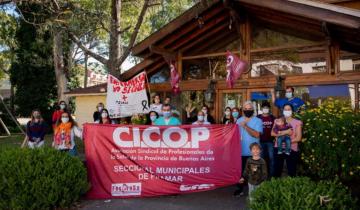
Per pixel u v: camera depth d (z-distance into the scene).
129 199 7.54
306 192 4.75
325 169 7.33
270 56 11.48
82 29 16.77
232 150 7.59
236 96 11.88
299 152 7.55
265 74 11.53
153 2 18.66
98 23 17.08
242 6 11.01
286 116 7.60
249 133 7.55
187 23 11.42
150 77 13.62
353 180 7.21
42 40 26.27
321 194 4.74
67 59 28.06
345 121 7.25
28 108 27.89
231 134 7.62
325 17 8.85
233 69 10.84
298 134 7.41
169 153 7.73
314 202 4.61
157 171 7.71
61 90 22.52
